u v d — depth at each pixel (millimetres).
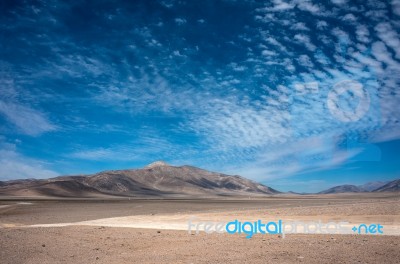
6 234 20938
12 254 14523
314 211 29484
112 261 13016
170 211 46031
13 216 39781
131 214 40094
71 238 18938
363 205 32688
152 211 46781
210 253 14062
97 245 16578
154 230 22000
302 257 12742
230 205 68250
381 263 11781
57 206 67062
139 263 12633
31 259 13516
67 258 13656
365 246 14617
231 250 14555
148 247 15922
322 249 14164
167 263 12508
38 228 24328
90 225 26188
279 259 12586
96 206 66688
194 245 16062
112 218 32688
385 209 27328
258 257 13039
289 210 32531
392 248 14117
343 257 12664
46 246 16406
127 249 15500
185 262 12570
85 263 12727
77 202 93625
